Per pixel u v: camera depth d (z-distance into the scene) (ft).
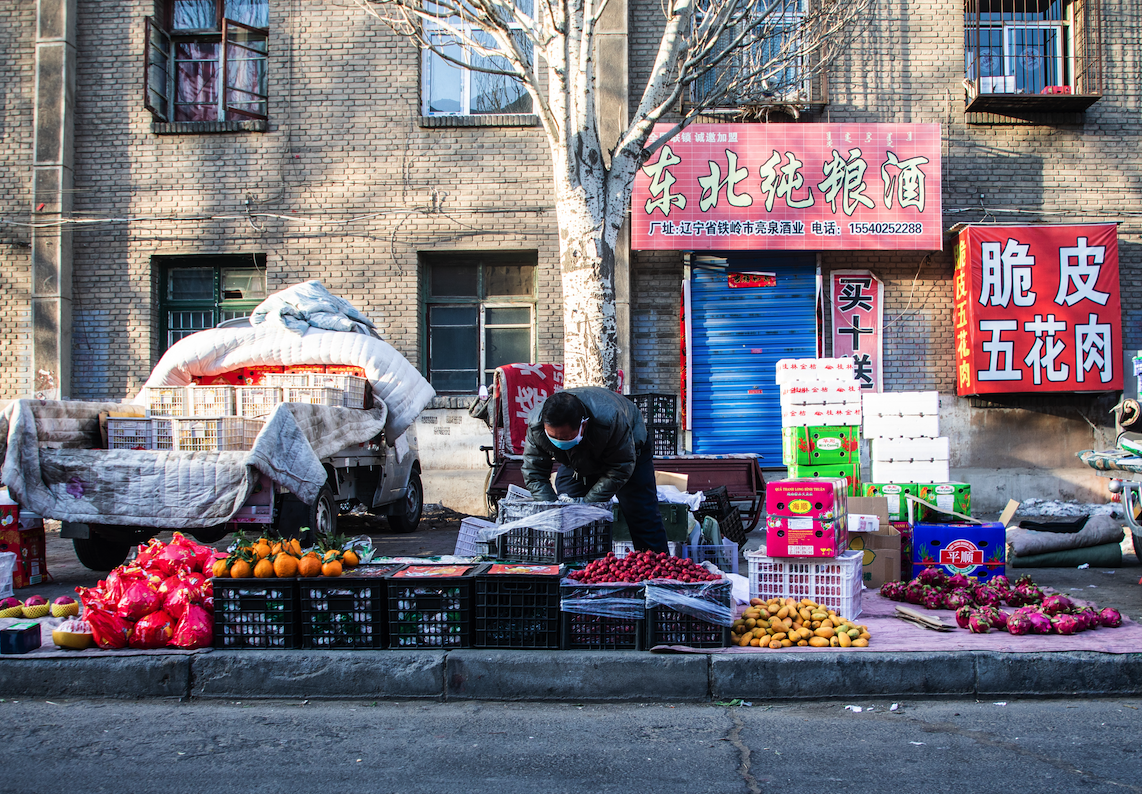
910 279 40.01
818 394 27.94
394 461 33.40
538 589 14.35
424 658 13.91
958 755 11.07
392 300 39.93
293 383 29.71
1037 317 37.78
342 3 40.50
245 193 40.29
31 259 40.09
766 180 38.29
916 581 19.11
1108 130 40.34
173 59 41.81
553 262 39.88
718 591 14.37
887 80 40.16
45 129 40.01
